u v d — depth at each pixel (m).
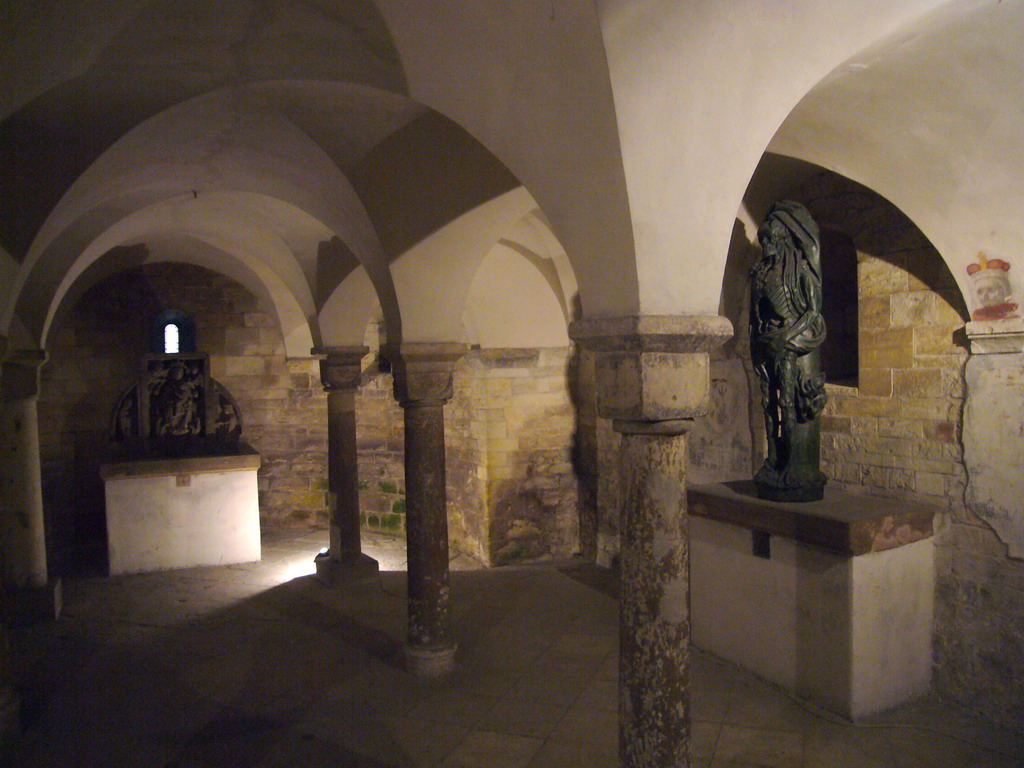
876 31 2.66
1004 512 4.07
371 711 4.54
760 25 2.44
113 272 9.36
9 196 3.88
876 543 4.10
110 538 8.26
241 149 4.93
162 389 9.89
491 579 7.18
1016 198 3.57
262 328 10.46
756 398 5.90
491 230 4.88
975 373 4.18
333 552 7.50
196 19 3.44
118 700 4.84
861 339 4.91
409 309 4.88
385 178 4.60
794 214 4.52
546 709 4.49
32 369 6.45
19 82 3.22
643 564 2.81
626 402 2.74
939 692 4.41
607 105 2.46
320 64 3.78
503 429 8.60
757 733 4.04
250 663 5.39
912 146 3.65
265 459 10.53
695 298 2.73
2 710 4.21
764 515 4.55
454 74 3.21
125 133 3.99
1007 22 2.74
